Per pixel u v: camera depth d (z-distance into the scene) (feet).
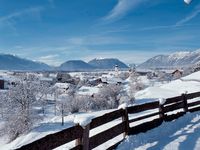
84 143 21.04
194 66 375.04
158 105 36.88
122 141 27.78
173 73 463.42
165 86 214.07
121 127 28.55
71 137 19.81
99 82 420.36
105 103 224.74
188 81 203.82
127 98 180.96
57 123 94.84
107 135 25.38
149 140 29.71
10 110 134.82
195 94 47.75
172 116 39.81
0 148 76.07
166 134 32.78
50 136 17.49
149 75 506.48
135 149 26.45
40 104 146.00
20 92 136.15
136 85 271.28
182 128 35.96
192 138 30.66
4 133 134.10
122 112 29.09
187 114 43.50
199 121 40.11
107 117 25.57
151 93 192.44
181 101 43.88
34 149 15.84
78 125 20.74
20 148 14.55
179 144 28.40
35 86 141.38
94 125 23.08
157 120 35.63
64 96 213.05
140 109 32.22
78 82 433.89
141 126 31.99
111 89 230.27
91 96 249.14
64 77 472.85
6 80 295.07
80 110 191.52
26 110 134.00
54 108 190.70
